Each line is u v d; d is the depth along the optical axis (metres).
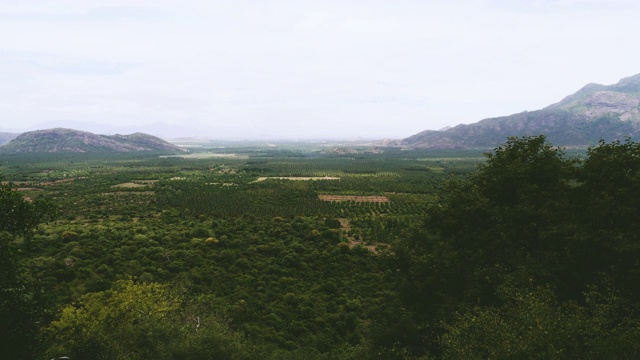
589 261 28.34
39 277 49.12
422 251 36.72
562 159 36.50
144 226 84.31
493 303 28.28
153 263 58.66
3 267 20.61
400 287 34.38
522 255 33.62
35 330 22.19
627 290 24.95
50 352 26.17
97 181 176.12
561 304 24.98
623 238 25.89
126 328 31.33
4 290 20.34
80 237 69.88
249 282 56.12
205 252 67.56
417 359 24.67
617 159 29.97
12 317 20.47
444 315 29.45
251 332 41.84
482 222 35.81
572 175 34.00
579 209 31.53
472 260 33.56
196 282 54.25
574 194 32.78
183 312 40.06
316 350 40.06
